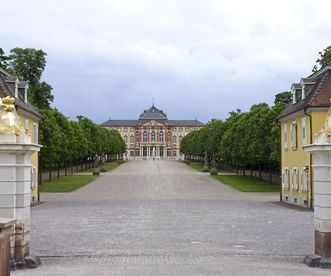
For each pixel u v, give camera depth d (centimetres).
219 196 5297
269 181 7262
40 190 5959
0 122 1692
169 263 1709
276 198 5094
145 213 3569
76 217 3306
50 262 1759
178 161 16700
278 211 3750
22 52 8388
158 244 2177
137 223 2967
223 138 8475
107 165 12825
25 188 1686
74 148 8675
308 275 1483
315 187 1738
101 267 1628
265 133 6444
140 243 2206
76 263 1731
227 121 10162
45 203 4450
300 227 2786
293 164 4528
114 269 1582
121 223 2969
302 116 4188
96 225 2872
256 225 2875
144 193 5684
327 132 1700
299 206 4216
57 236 2430
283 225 2877
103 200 4791
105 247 2098
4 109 1719
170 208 3966
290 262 1753
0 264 1012
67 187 6338
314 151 1716
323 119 3928
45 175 8612
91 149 11006
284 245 2150
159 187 6556
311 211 3769
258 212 3662
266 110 6569
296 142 4453
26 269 1611
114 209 3881
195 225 2870
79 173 9775
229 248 2070
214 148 10062
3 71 4319
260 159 6488
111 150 15100
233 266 1634
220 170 10981
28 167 1712
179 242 2234
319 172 1703
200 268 1591
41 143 6097
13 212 1655
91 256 1883
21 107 3906
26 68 8312
